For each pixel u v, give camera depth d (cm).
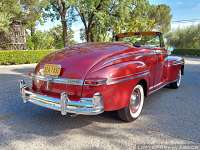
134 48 462
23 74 1052
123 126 413
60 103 370
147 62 481
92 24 2648
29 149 329
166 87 733
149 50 500
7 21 1712
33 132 384
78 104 360
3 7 1712
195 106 534
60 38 2969
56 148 332
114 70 377
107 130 396
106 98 369
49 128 401
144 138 365
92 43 494
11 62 1692
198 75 1035
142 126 413
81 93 370
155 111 496
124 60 416
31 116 455
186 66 1488
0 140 354
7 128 398
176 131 391
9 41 2220
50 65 407
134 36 630
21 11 1938
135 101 441
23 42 2322
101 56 398
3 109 495
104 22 2488
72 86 376
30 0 1916
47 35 2653
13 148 331
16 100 563
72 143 348
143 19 2823
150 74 493
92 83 360
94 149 330
